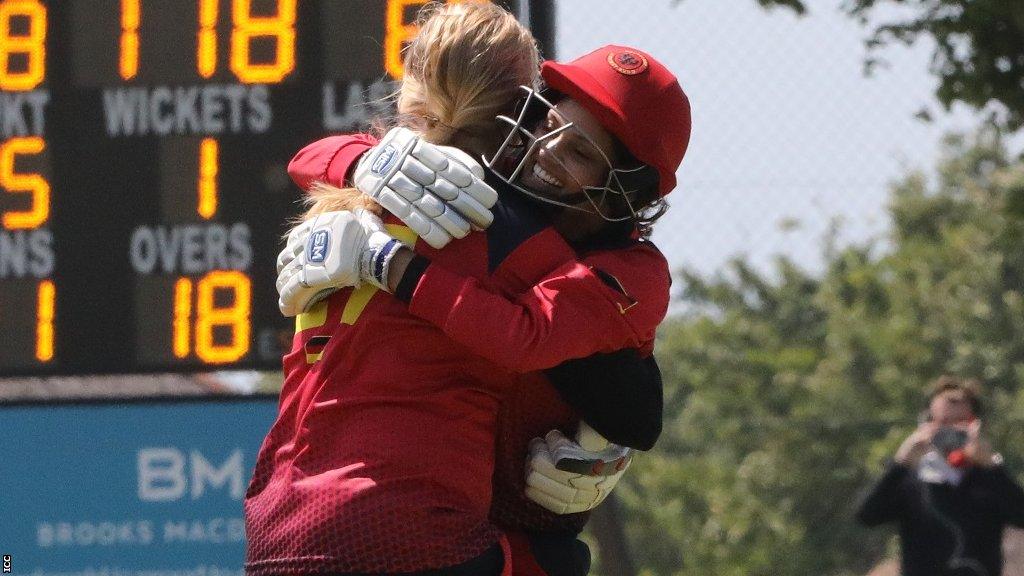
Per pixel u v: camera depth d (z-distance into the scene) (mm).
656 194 9602
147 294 20156
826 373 83875
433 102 9602
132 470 20734
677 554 78688
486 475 9148
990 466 22500
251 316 20125
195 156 20156
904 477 22750
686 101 9531
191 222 20156
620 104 9211
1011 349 80875
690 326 93125
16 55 20297
